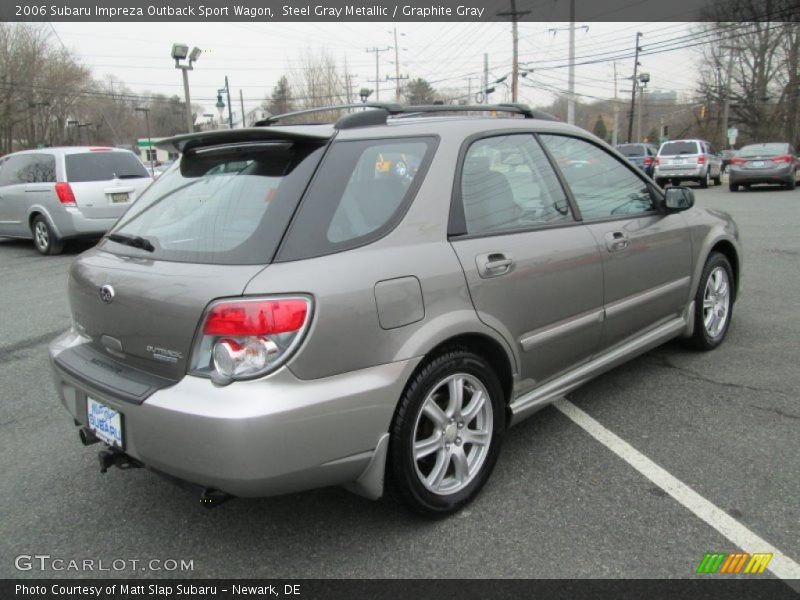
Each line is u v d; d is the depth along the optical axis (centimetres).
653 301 391
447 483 276
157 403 223
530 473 308
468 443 283
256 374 214
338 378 228
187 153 304
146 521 280
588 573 236
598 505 279
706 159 2222
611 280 350
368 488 244
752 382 408
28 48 4319
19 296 731
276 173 252
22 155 1066
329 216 238
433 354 261
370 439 236
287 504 290
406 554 251
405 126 280
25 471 326
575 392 405
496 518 272
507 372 296
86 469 327
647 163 2494
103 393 244
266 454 212
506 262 285
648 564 240
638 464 313
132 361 250
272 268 222
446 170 278
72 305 291
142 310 239
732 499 280
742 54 4784
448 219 272
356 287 230
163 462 226
